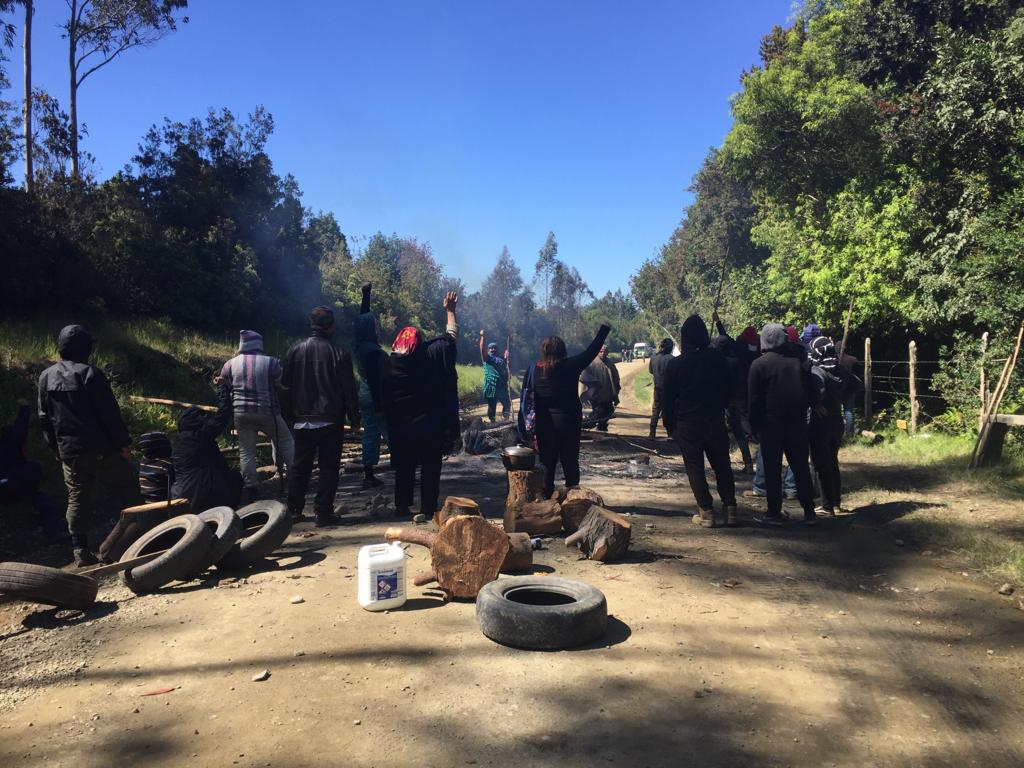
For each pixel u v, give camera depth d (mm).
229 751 2900
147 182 22922
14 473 6305
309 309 27484
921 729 3086
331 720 3143
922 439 12055
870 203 16234
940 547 5980
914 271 13969
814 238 18172
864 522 7008
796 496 8453
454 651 3895
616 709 3234
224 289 21391
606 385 13320
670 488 9195
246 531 5914
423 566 5535
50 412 5539
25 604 4859
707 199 39719
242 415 7191
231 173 24281
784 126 20500
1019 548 5668
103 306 16750
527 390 6961
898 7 17891
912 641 4082
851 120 18328
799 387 6793
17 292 14391
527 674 3600
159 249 19578
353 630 4211
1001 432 9461
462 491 8672
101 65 27859
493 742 2949
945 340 14789
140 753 2900
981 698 3379
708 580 5195
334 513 7270
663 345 13266
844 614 4516
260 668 3693
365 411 8930
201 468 6312
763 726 3096
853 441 12625
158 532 5418
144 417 10406
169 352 15219
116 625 4395
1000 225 12008
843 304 16016
